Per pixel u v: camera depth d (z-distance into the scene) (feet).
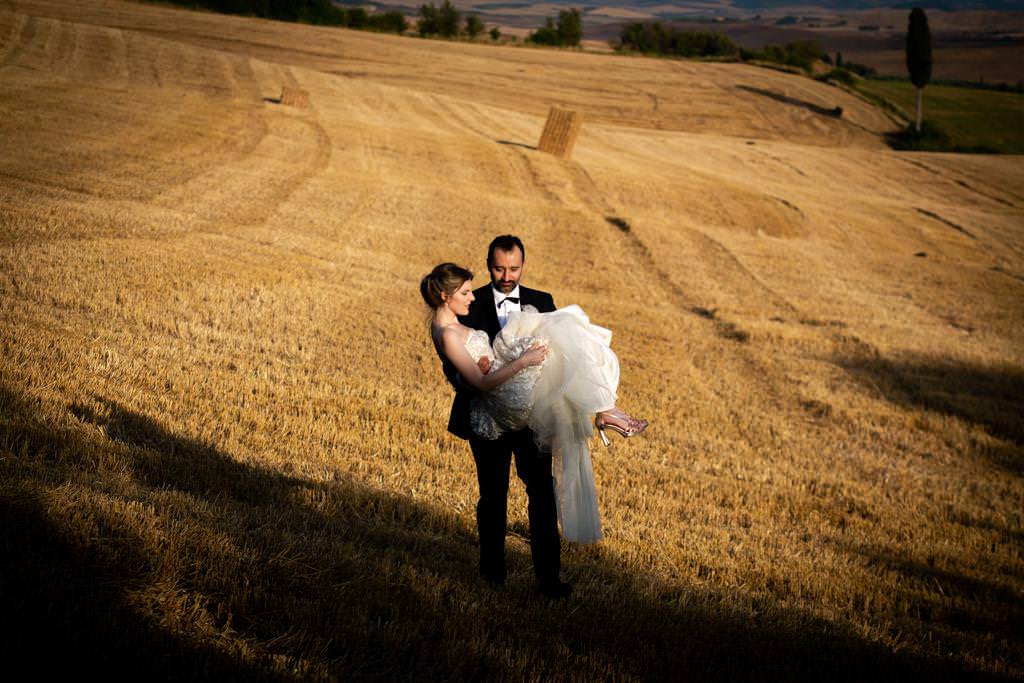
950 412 39.55
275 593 11.24
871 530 26.17
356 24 288.30
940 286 71.00
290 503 17.34
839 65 365.61
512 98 178.60
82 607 9.39
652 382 37.93
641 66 232.94
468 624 11.95
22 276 34.63
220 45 189.78
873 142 184.34
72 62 123.95
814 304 58.08
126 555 10.82
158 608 10.00
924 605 20.43
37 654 8.39
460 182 79.77
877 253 82.28
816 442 34.19
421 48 222.69
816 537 24.64
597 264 60.23
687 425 33.42
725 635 14.25
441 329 13.28
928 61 201.16
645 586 16.94
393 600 12.13
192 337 32.22
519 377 13.30
